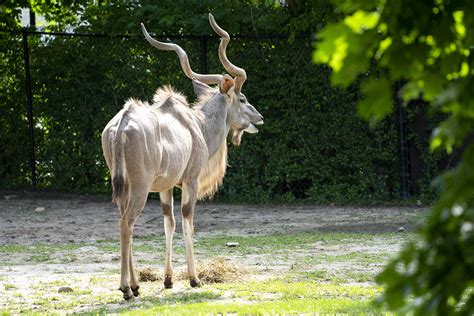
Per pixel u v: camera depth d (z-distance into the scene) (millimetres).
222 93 21312
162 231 29391
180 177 18797
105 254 24359
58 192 38562
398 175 36750
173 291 18438
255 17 36812
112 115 37844
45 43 38250
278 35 36562
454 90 4160
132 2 38031
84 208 35188
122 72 37781
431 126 36031
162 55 37469
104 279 19812
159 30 37625
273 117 37031
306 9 36312
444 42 4375
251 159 37156
